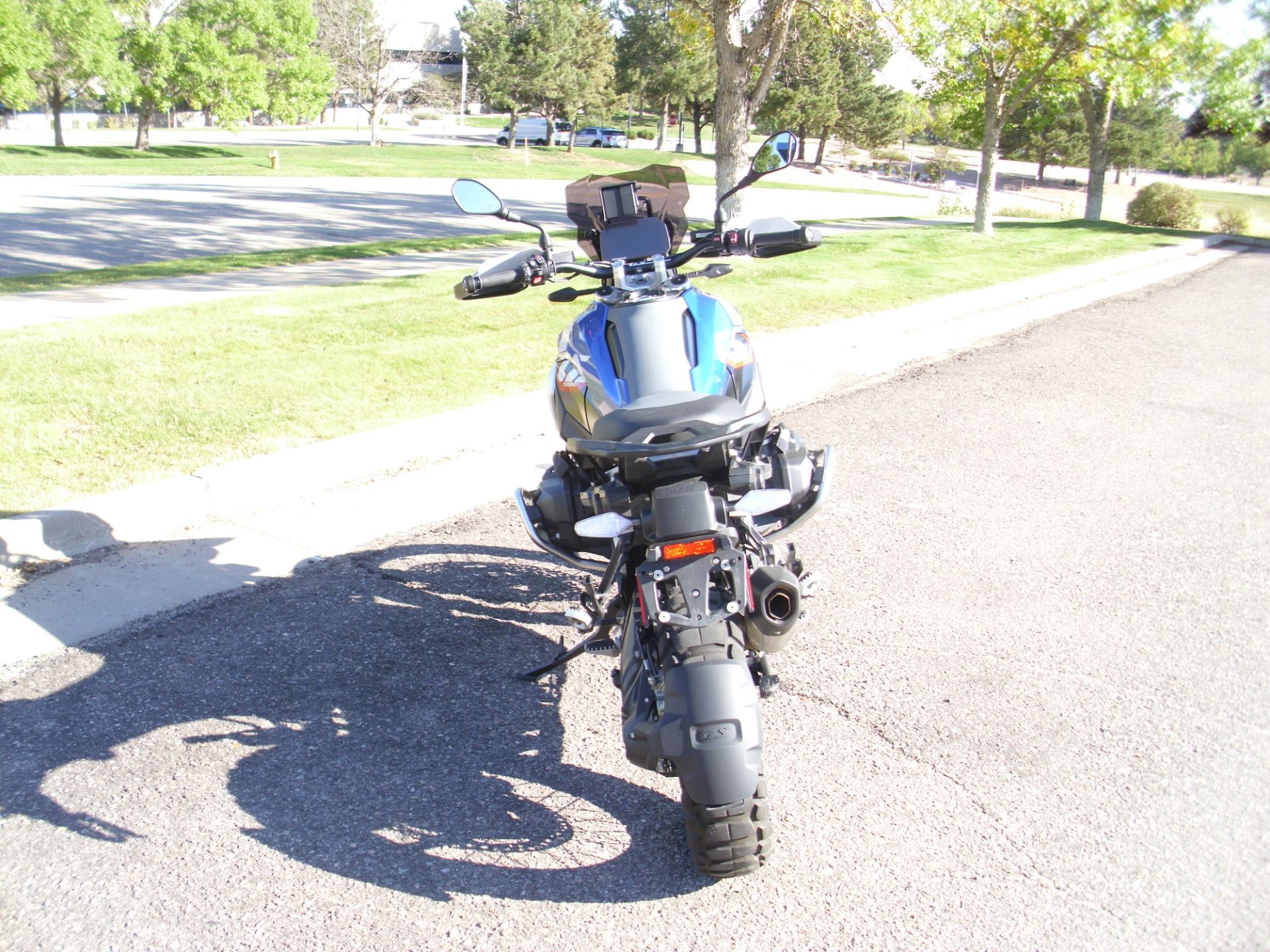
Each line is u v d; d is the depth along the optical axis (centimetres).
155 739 411
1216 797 380
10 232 2086
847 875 337
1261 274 1958
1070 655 488
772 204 4262
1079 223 3011
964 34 2112
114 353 902
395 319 1070
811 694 448
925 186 7700
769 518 411
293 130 8994
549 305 1177
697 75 8350
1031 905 324
